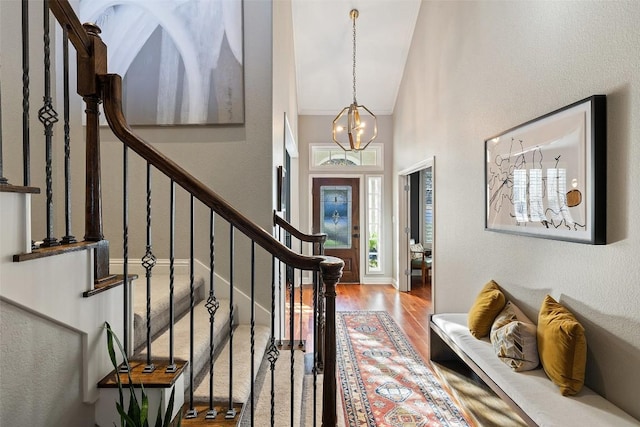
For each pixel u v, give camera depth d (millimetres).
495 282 2793
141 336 1718
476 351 2334
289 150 5336
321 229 6520
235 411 1479
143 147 1424
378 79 5969
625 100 1638
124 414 1144
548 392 1802
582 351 1774
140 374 1423
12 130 2551
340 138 6559
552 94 2125
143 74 2734
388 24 5109
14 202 1036
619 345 1673
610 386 1723
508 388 1903
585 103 1812
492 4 2830
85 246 1286
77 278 1260
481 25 3018
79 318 1262
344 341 3689
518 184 2434
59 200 2703
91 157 1401
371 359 3254
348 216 6551
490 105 2875
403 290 5926
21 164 2580
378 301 5285
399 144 5996
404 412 2418
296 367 2209
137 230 2752
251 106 2742
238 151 2754
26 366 1086
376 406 2490
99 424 1353
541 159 2186
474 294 3184
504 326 2242
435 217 4176
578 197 1873
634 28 1586
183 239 2732
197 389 1624
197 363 1751
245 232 1438
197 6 2727
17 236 1042
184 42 2732
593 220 1767
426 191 7555
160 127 2760
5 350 1026
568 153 1948
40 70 2664
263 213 2740
